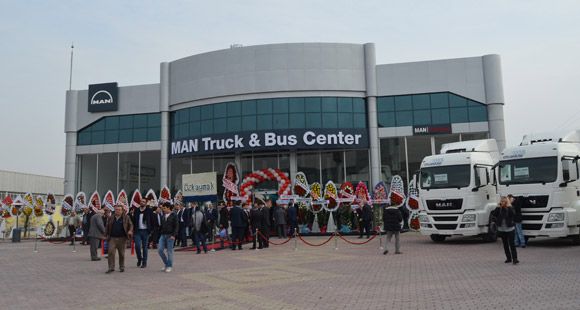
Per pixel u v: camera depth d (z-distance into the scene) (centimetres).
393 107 3183
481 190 1873
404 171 3134
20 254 1917
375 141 3134
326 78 3158
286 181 2678
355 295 866
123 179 3541
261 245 1962
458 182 1864
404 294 862
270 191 3119
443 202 1875
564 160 1678
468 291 873
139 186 3494
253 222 1962
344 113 3152
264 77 3172
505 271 1110
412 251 1655
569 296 795
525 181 1716
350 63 3198
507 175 1772
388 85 3195
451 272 1122
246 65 3206
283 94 3147
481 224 1841
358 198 2670
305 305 789
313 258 1521
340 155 3150
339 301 816
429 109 3148
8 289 1024
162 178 3388
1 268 1420
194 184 2227
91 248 1623
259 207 2014
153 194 2761
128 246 2197
